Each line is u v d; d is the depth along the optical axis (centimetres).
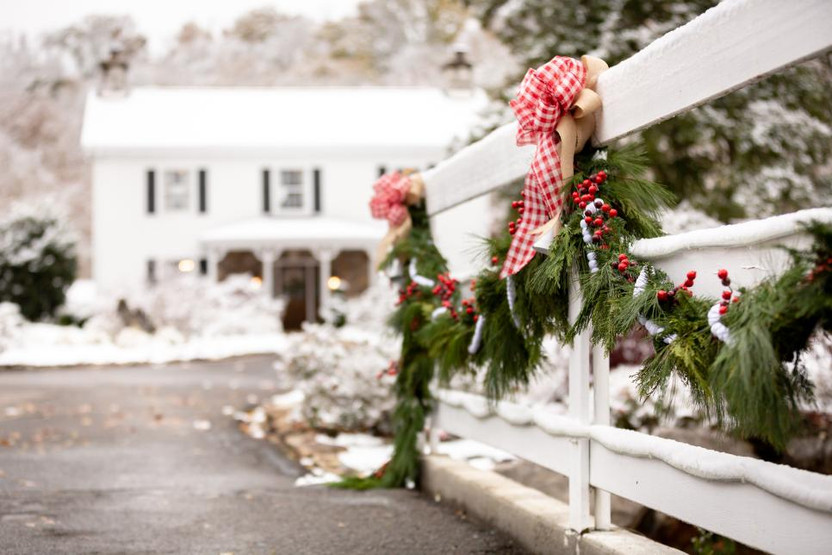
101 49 5878
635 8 1326
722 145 1342
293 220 3048
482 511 439
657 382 276
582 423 351
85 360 1869
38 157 5556
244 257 3081
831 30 221
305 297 3095
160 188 3003
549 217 355
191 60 6234
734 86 260
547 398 712
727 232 263
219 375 1600
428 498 511
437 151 3089
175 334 2281
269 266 2917
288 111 3203
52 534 411
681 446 286
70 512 465
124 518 450
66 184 5516
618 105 328
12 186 5434
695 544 491
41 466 648
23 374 1636
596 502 352
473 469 497
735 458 260
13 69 5700
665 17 1327
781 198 1288
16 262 2692
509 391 418
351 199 3089
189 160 3016
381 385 833
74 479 593
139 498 510
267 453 759
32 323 2692
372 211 569
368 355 859
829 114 1284
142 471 640
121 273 2973
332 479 606
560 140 349
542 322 372
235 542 400
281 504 491
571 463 359
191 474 632
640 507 528
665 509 295
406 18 6200
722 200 1334
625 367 734
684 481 285
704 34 272
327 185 3080
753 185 1294
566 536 353
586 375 353
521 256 358
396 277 573
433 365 536
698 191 1341
